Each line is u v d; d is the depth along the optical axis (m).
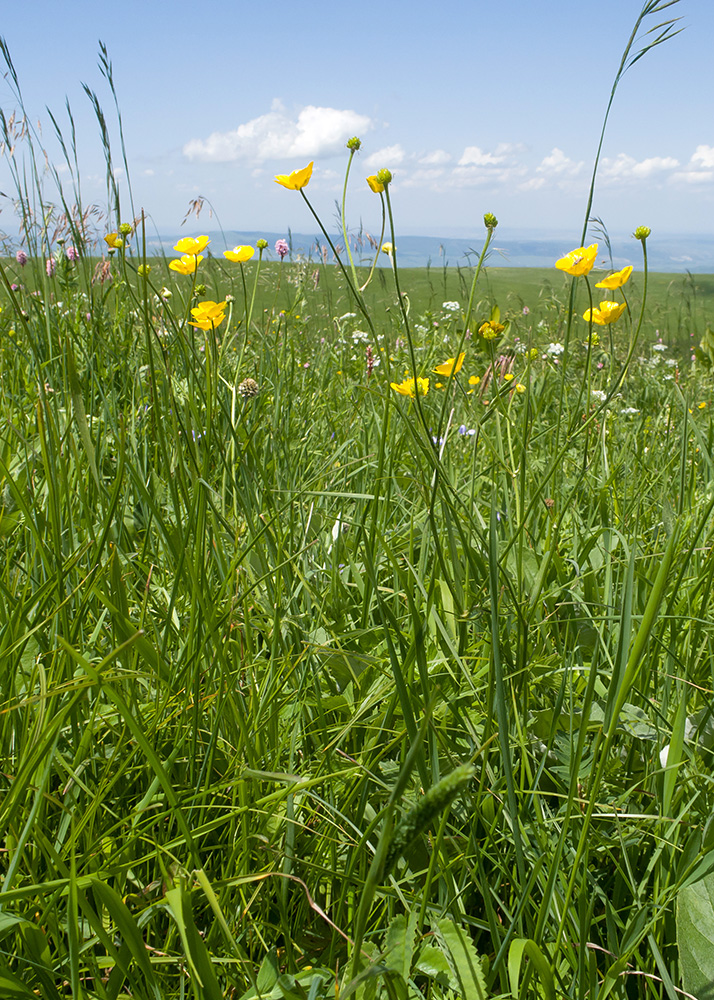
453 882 0.99
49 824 1.09
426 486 1.40
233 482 1.66
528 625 1.43
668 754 1.13
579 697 1.41
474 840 1.04
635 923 0.96
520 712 1.28
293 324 4.85
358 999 0.83
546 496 2.13
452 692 1.36
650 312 9.22
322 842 1.09
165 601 1.52
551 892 0.90
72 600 1.32
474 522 1.84
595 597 1.69
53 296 2.97
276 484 2.01
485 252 1.41
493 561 0.96
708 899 0.95
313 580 1.83
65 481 1.46
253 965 0.94
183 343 1.69
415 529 1.97
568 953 0.92
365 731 1.34
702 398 5.56
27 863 0.91
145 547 1.67
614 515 2.16
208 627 1.19
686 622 1.53
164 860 1.01
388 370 1.53
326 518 1.95
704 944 0.92
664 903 0.97
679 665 1.41
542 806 1.19
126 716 0.83
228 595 1.42
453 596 1.35
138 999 0.82
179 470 1.36
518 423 2.30
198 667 1.17
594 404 3.20
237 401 2.24
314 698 1.37
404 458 2.44
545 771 1.28
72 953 0.71
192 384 1.80
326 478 2.27
